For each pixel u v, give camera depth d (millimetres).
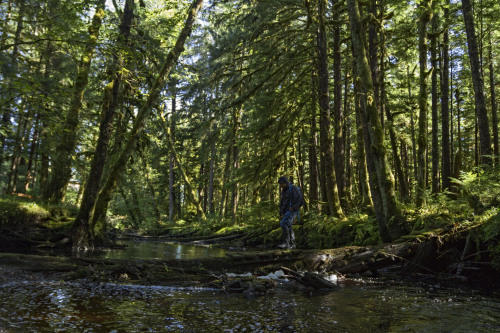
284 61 13102
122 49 8734
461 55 16469
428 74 9008
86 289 4230
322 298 4180
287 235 7188
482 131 8828
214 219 22156
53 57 14164
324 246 10883
